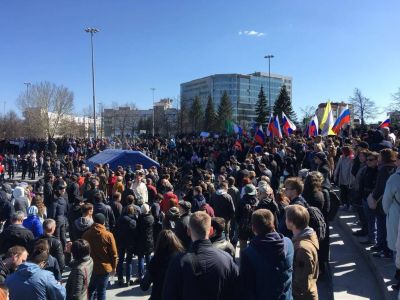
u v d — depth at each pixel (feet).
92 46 135.54
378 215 22.18
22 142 128.26
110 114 344.90
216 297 9.98
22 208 32.65
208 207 25.49
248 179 31.53
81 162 82.58
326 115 57.47
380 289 19.16
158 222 28.94
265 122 228.43
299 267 12.30
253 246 11.61
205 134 139.23
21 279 13.70
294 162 49.42
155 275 15.31
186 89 475.72
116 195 30.71
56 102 202.80
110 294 24.36
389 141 36.40
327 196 21.43
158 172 61.41
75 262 17.22
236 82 416.46
